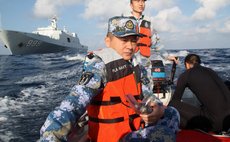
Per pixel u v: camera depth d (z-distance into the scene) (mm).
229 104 3682
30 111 8000
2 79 16859
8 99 9930
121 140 1913
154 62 5328
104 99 1891
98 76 1794
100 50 1954
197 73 3826
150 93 2117
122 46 1956
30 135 5945
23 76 18172
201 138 3627
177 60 5344
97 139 1951
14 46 48031
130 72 1991
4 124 6703
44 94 10789
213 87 3719
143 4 4762
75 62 29172
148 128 1964
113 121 1906
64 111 1623
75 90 1714
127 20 1943
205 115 3785
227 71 15672
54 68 23156
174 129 2031
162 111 1909
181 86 3957
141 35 1953
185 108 3939
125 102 1929
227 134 3736
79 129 2553
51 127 1569
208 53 38500
